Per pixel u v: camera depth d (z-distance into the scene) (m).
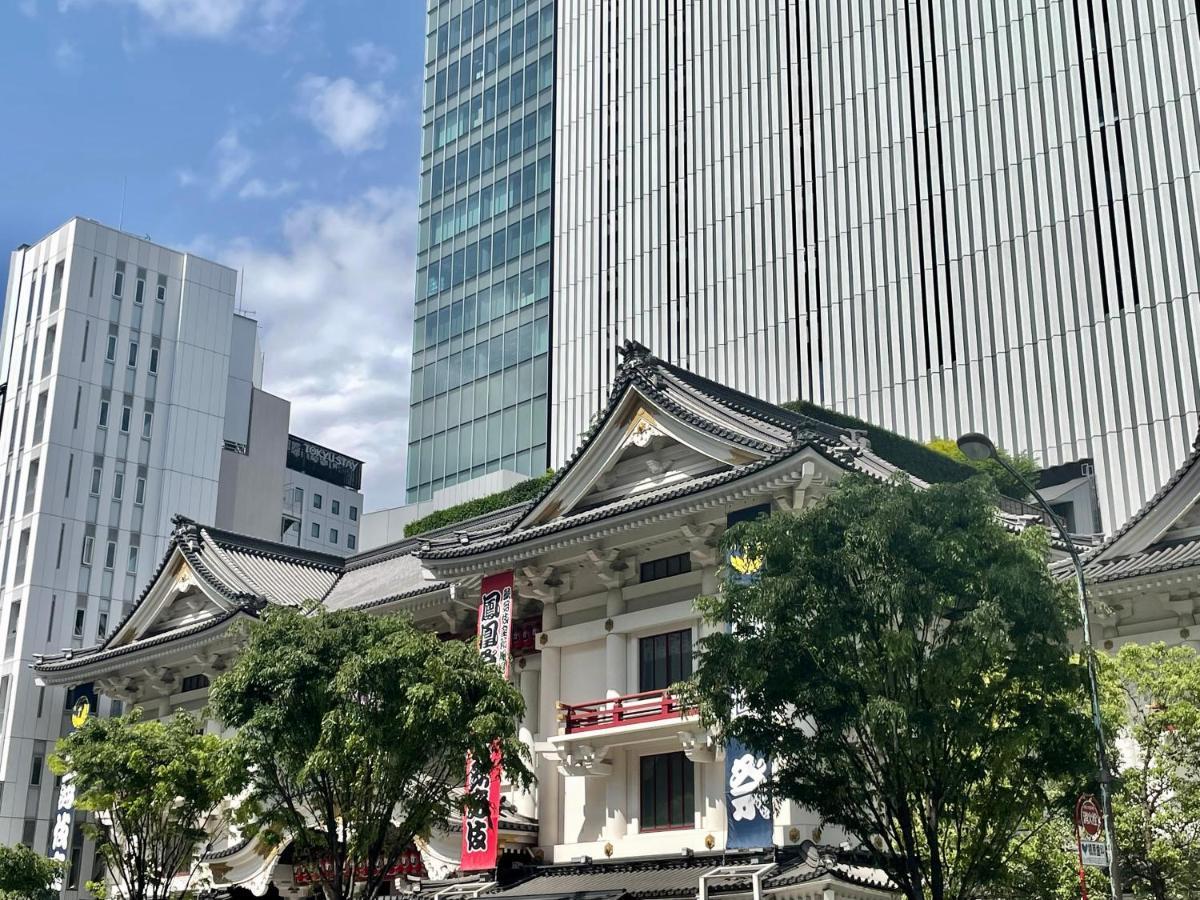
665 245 82.81
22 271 85.56
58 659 58.84
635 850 35.31
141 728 40.56
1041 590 22.78
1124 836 26.05
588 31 94.88
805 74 76.69
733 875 30.84
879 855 23.34
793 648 23.55
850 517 23.95
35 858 52.44
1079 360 60.25
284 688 30.77
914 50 71.06
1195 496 34.00
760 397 73.44
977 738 22.61
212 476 85.44
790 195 75.44
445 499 79.44
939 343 65.81
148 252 85.75
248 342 100.44
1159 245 58.75
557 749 36.47
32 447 78.69
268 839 32.28
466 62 107.25
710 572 35.56
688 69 84.94
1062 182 63.00
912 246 68.31
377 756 30.20
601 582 38.59
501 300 95.81
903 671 22.83
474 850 37.09
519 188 97.44
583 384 86.00
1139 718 28.92
